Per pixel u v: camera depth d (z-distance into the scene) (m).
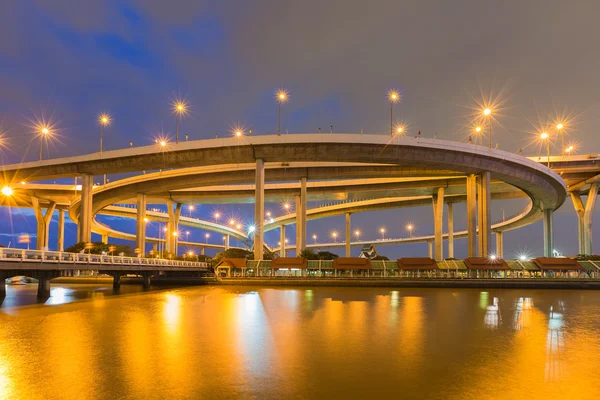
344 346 19.28
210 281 68.50
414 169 88.94
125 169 81.62
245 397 12.45
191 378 14.20
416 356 17.45
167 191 110.06
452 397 12.55
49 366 15.57
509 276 66.75
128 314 29.91
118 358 16.80
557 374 14.93
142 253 98.56
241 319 27.53
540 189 90.00
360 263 71.88
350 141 74.81
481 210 82.00
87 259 43.84
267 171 91.25
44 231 119.69
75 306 35.16
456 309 33.81
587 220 106.38
